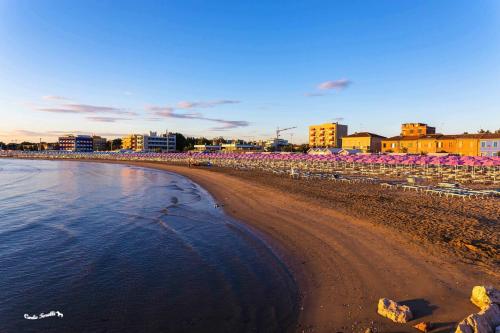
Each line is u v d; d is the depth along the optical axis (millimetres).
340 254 10164
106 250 12086
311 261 9914
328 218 14750
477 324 5102
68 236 14062
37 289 8836
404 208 15977
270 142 158750
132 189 31500
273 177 36281
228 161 64750
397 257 9297
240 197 23438
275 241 12328
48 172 56312
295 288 8273
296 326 6500
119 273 9883
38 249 12297
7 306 7930
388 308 6391
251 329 6605
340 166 47438
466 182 27141
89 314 7496
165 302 7988
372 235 11570
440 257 8977
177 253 11641
